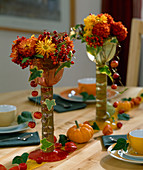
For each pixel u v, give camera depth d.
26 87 3.13
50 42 0.90
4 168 0.88
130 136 0.97
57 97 1.68
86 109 1.51
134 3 2.55
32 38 0.93
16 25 3.01
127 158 0.94
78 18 2.98
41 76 0.90
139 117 1.38
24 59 0.89
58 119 1.37
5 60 3.12
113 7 2.65
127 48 2.58
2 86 3.18
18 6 2.97
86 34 1.19
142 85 2.76
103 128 1.21
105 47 1.21
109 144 1.06
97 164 0.94
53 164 0.95
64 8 2.95
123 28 1.20
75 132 1.10
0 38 3.10
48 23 2.97
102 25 1.16
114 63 1.21
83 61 3.04
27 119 1.30
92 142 1.11
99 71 1.28
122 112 1.40
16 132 1.22
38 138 1.14
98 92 1.30
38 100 1.61
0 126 1.25
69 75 3.08
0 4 3.03
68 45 0.94
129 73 2.16
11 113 1.25
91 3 2.95
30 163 0.96
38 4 2.94
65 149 1.03
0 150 1.07
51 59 0.91
